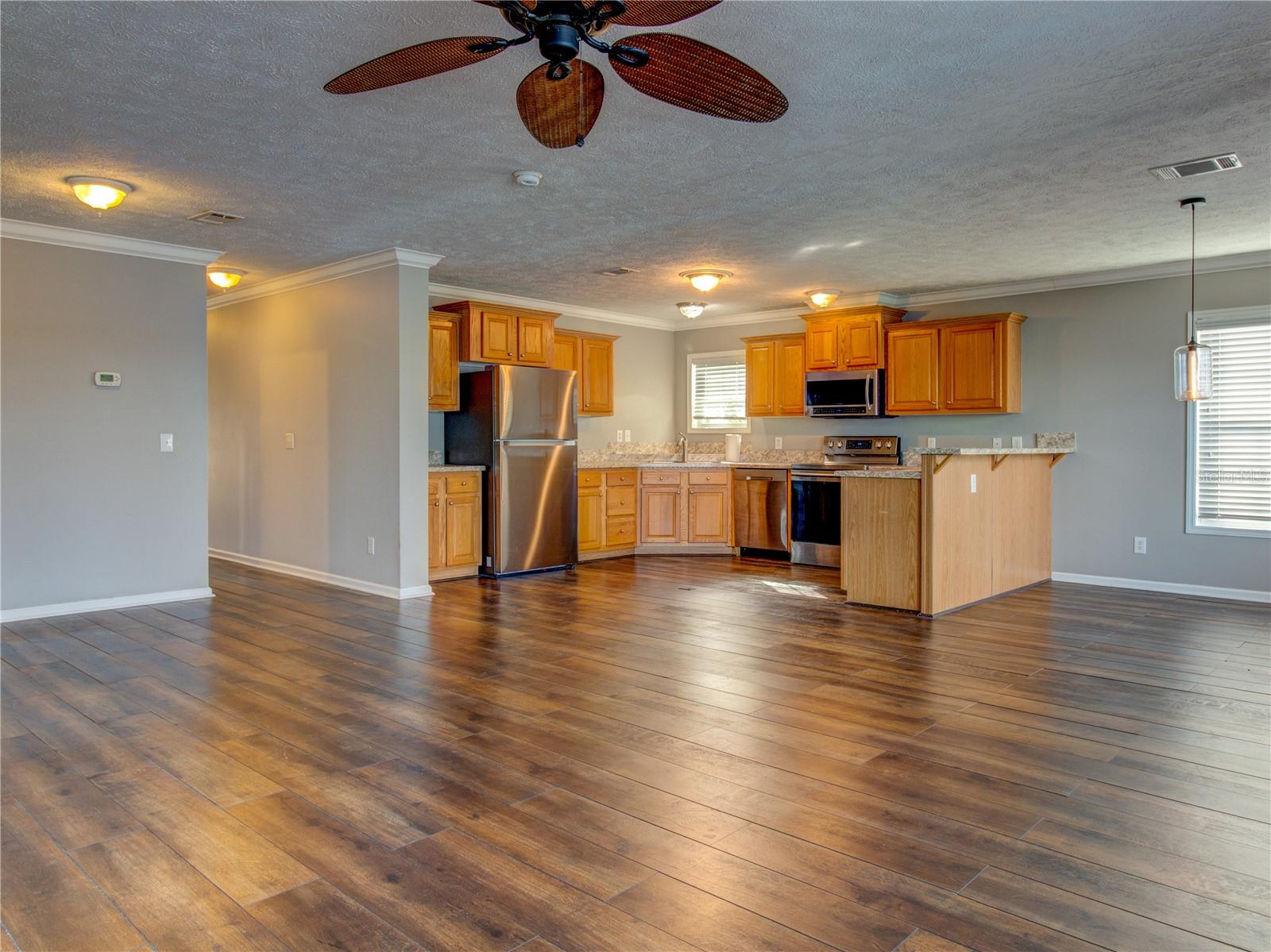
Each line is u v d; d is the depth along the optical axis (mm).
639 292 7082
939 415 6926
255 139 3447
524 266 6012
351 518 5926
